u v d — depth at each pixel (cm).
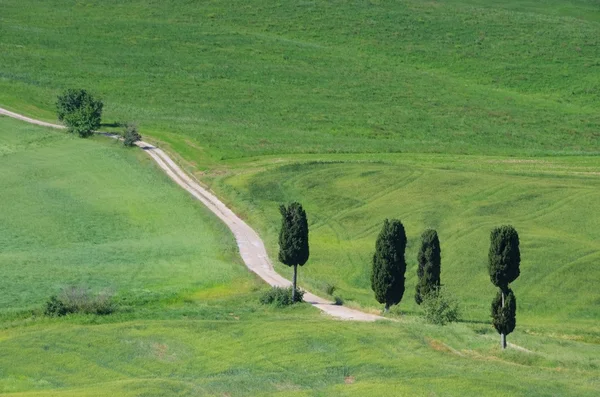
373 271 11256
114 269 12688
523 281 13450
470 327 10612
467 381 7875
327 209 16700
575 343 10531
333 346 9081
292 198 17212
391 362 8550
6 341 9400
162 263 13112
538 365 8800
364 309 11325
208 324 9844
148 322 9994
